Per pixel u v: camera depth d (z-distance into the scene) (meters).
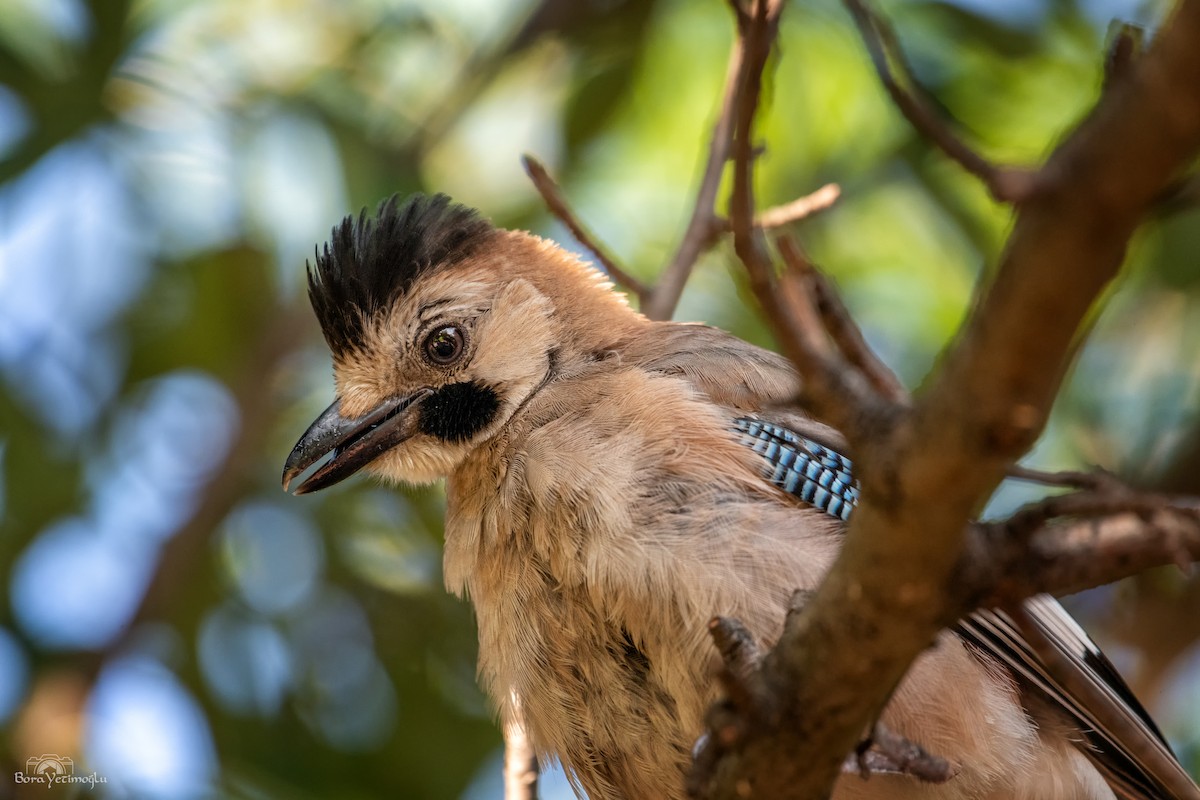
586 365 8.05
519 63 12.66
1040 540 4.46
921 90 4.86
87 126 11.29
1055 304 3.77
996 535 4.47
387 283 8.48
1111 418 11.63
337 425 8.42
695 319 12.02
